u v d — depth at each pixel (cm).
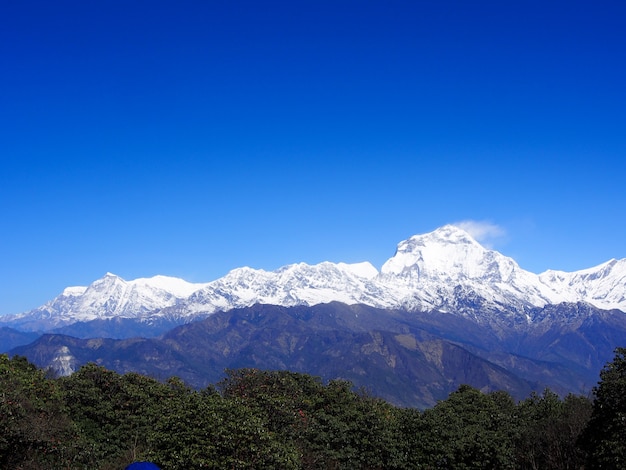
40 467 4116
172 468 3844
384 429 5441
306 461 4822
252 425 3997
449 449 5125
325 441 5178
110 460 4847
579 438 4709
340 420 5478
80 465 4453
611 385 4403
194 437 3891
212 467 3788
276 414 4988
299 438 4950
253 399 5078
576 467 5131
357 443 5281
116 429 5141
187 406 4144
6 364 5244
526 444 5603
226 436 3872
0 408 4081
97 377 5644
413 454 5250
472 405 6650
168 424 4075
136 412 5359
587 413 5338
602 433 4362
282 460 3947
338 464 5147
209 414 4009
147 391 5725
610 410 4369
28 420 4234
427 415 5606
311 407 5681
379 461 5194
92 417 5203
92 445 4681
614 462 4141
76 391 5306
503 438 5441
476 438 5266
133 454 4744
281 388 5906
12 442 4088
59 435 4403
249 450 3909
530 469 5512
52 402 4941
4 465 4022
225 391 5953
